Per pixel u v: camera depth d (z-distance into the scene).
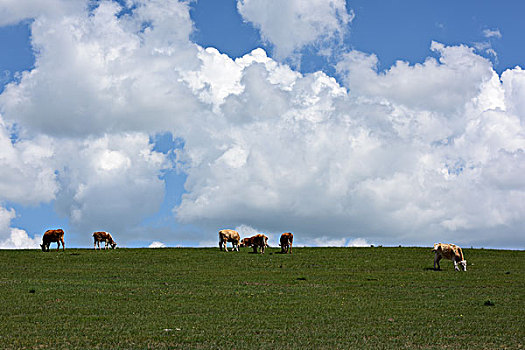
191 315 25.81
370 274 42.09
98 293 31.83
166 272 42.66
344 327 23.61
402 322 24.67
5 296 30.38
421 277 40.44
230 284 36.28
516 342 21.27
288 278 39.44
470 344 20.91
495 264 49.34
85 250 61.69
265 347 20.09
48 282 36.41
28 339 20.83
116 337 21.36
